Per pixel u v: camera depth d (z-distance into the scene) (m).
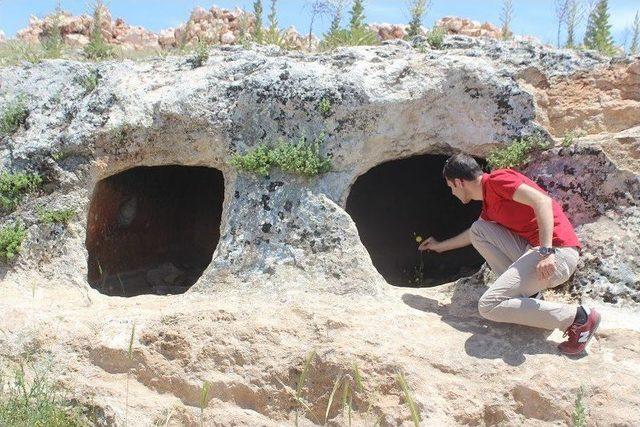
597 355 4.80
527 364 4.79
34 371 5.30
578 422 4.32
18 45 9.00
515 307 4.78
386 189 8.70
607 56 6.33
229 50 6.98
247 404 5.07
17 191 6.51
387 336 5.08
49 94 6.91
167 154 6.45
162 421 5.04
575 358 4.79
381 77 6.09
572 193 5.76
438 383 4.77
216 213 8.91
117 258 7.57
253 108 6.22
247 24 9.06
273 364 5.07
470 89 6.03
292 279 5.75
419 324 5.25
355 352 4.93
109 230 7.35
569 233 4.88
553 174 5.83
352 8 7.99
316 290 5.68
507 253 5.11
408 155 6.23
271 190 6.05
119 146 6.47
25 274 6.21
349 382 4.85
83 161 6.49
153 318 5.48
